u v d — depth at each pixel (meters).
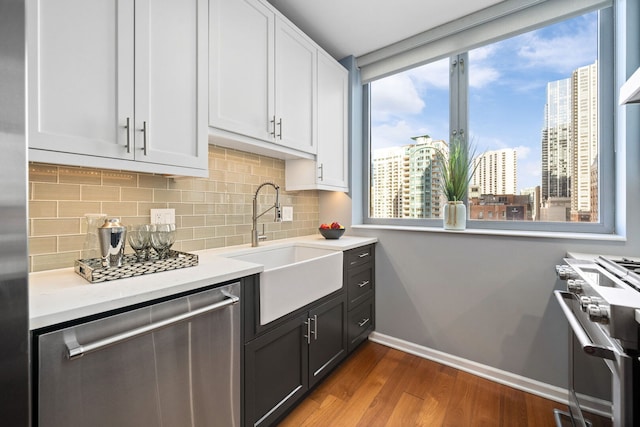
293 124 1.86
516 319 1.74
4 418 0.52
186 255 1.29
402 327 2.18
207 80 1.33
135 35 1.08
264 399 1.27
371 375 1.85
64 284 0.93
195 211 1.64
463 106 2.10
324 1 1.80
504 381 1.76
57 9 0.89
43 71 0.86
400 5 1.83
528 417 1.47
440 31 2.04
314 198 2.60
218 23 1.38
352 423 1.43
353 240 2.18
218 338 1.07
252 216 1.97
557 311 1.62
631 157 1.44
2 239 0.51
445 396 1.64
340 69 2.34
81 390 0.75
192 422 0.99
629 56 1.46
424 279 2.08
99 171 1.26
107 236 1.02
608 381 0.94
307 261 1.49
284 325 1.37
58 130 0.90
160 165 1.15
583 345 0.74
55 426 0.71
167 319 0.90
